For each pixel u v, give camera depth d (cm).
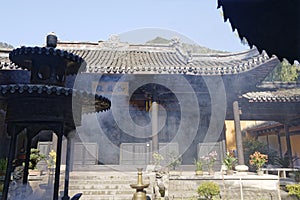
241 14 171
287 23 162
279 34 171
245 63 938
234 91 1068
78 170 891
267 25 169
